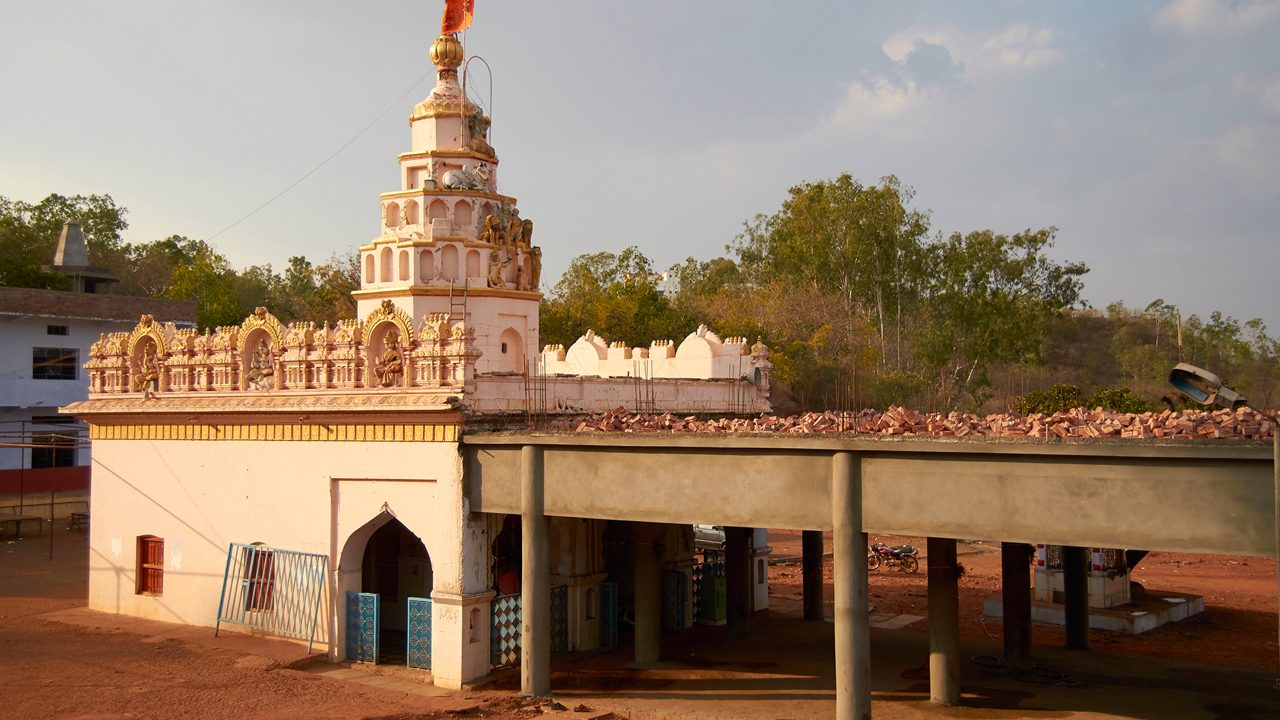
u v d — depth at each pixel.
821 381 51.06
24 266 55.91
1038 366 62.47
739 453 16.72
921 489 14.99
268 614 22.80
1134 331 88.38
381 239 25.66
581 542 23.47
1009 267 58.94
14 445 29.41
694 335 28.25
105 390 26.05
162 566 25.00
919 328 60.78
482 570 20.25
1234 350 77.56
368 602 21.55
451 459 19.92
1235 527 12.78
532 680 19.03
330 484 21.80
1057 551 28.02
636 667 21.86
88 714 17.39
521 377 21.16
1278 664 22.73
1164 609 27.30
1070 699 19.47
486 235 25.52
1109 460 13.58
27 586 29.48
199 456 24.22
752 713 18.41
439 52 26.78
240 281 86.12
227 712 17.72
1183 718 18.19
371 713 17.75
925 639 24.98
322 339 21.75
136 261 86.25
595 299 55.03
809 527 15.98
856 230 60.28
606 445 17.94
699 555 31.73
